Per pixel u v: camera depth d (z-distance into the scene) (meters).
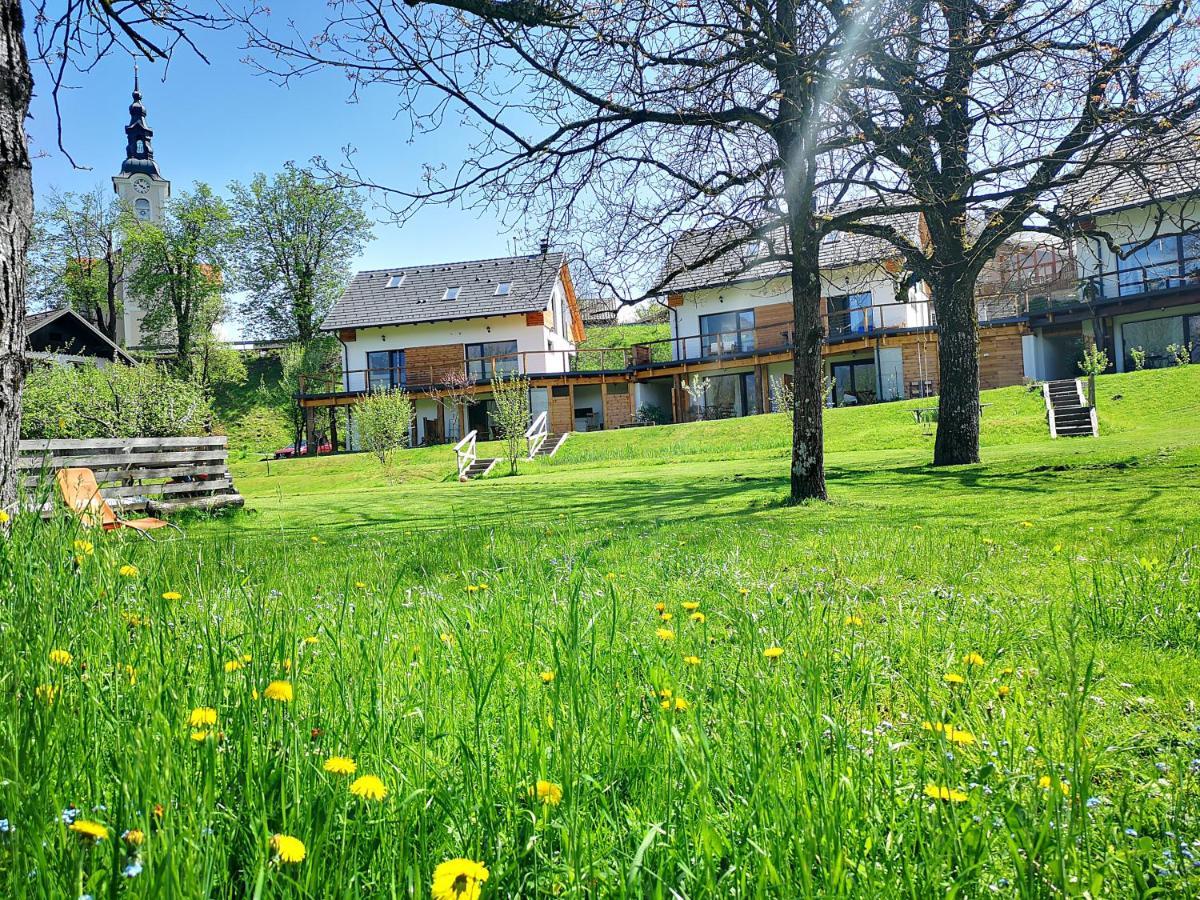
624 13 7.88
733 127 9.71
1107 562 4.92
